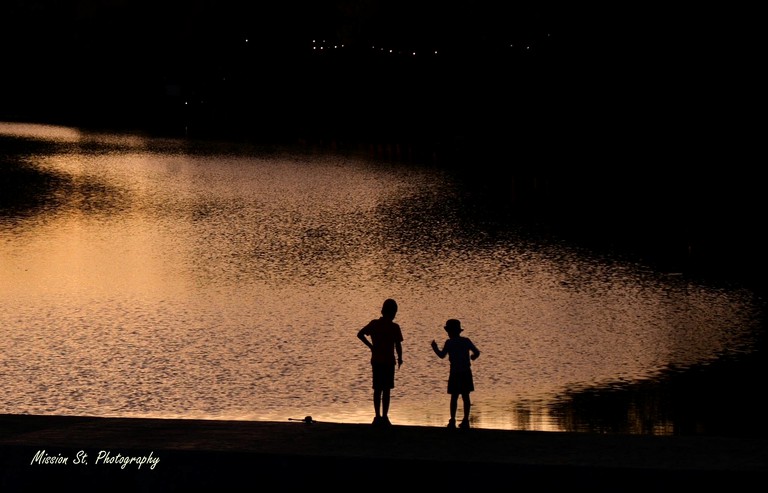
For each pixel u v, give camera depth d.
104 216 65.88
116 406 29.30
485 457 19.80
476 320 39.81
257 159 103.56
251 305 42.19
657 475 18.97
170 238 58.41
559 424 27.61
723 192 75.31
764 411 28.64
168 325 38.66
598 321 39.59
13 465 19.84
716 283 46.84
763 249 55.50
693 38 88.19
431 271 49.53
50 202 71.19
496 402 29.56
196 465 19.81
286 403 29.59
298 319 39.84
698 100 88.69
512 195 76.94
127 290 44.75
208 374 32.47
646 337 37.25
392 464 19.55
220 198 74.44
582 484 19.08
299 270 49.75
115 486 19.75
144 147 115.75
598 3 97.25
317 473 19.64
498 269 50.09
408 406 29.11
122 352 34.84
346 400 29.86
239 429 21.81
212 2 186.38
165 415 28.55
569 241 57.72
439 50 144.38
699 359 34.19
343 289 45.47
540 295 44.31
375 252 54.50
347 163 99.88
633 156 92.62
